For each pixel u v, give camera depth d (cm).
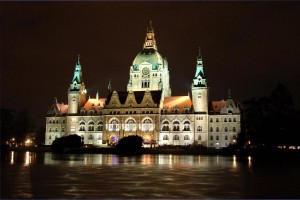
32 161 9225
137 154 15338
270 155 11562
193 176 5681
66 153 15612
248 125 12938
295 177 5569
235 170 6781
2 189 4259
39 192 4059
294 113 11719
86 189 4281
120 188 4366
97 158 11162
